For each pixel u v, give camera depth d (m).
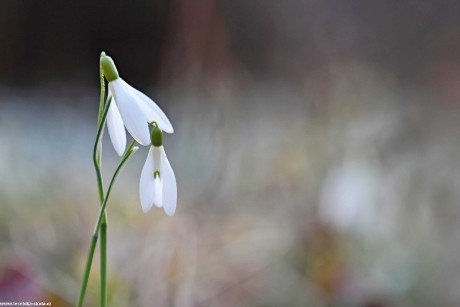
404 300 0.88
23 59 3.04
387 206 1.06
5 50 3.02
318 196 1.11
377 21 2.43
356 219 1.03
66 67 3.05
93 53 3.06
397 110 1.61
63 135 1.76
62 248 0.91
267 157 1.36
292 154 1.35
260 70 2.54
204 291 0.83
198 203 1.09
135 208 1.15
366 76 1.73
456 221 1.07
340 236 1.00
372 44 2.39
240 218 1.05
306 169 1.26
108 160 1.55
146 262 0.79
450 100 1.78
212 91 1.29
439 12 2.41
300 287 0.86
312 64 2.23
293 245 0.96
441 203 1.11
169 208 0.52
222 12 1.70
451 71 2.07
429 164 1.21
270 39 2.55
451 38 2.38
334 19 2.45
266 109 1.87
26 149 1.51
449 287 0.91
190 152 1.19
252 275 0.87
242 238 0.95
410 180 1.14
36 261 0.82
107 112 0.52
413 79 2.20
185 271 0.78
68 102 2.49
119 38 3.00
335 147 1.28
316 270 0.90
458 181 1.16
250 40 2.58
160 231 0.88
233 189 1.17
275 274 0.88
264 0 2.52
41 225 0.98
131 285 0.77
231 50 2.16
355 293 0.85
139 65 2.97
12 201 1.10
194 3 1.50
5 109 2.15
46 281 0.75
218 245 0.93
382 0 2.44
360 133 1.33
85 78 3.04
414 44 2.40
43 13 3.06
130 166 1.49
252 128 1.63
